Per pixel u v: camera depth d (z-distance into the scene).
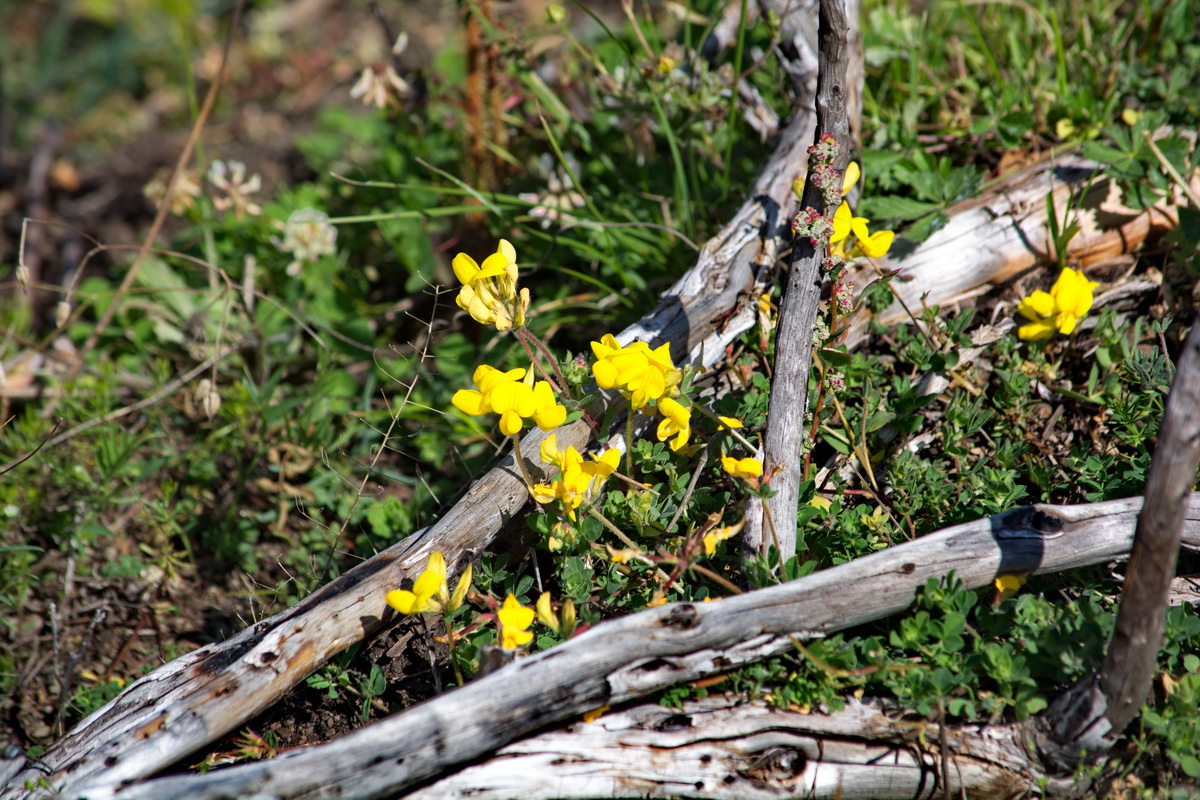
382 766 2.46
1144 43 4.88
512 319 3.02
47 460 4.40
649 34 5.47
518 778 2.62
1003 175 4.23
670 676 2.68
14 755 2.76
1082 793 2.70
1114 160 3.92
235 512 4.34
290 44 9.42
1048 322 3.03
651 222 4.86
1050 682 2.81
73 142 9.06
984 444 3.69
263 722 3.14
